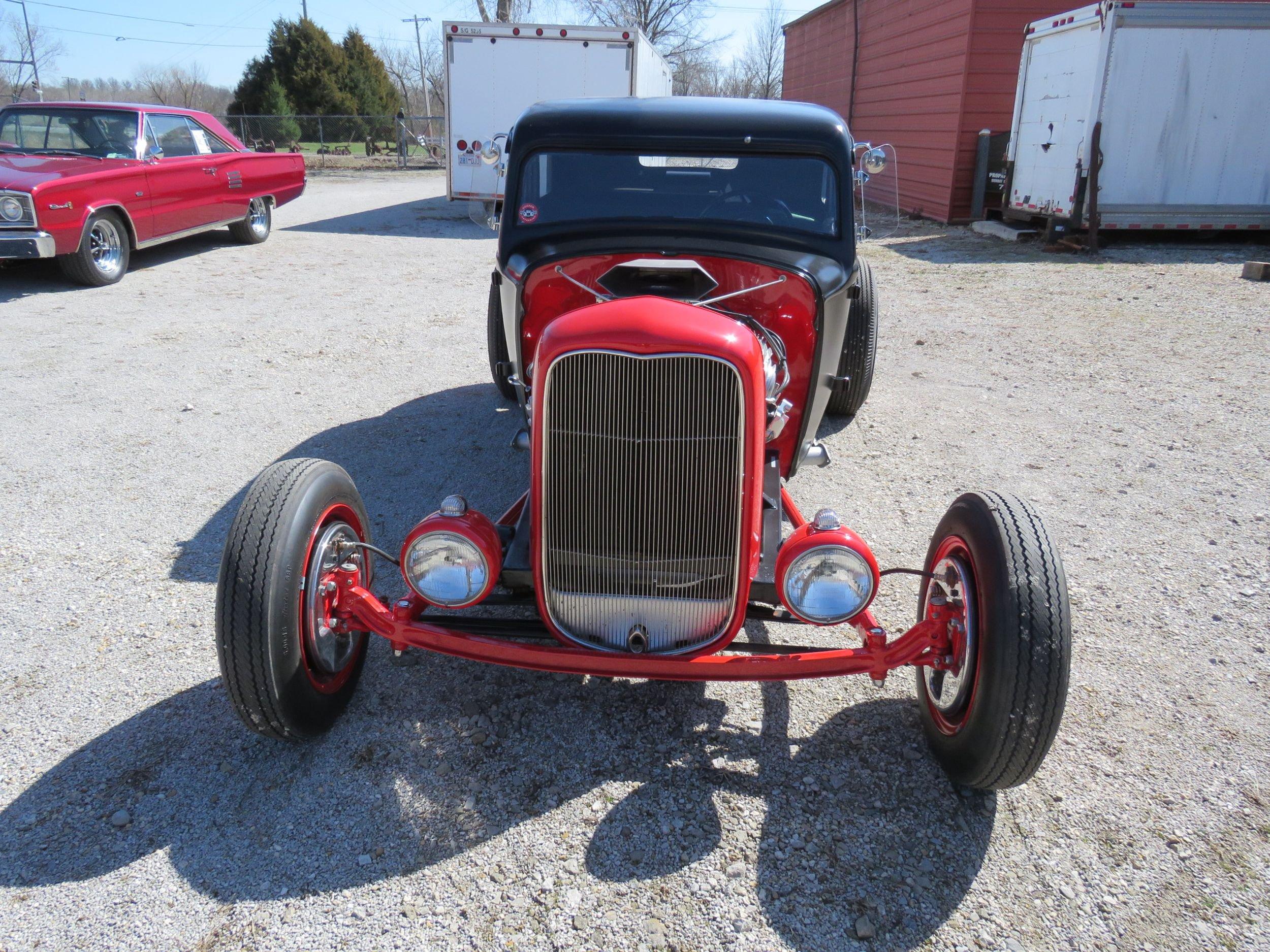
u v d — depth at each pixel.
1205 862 2.67
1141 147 11.61
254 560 2.73
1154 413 6.30
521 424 6.06
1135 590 4.12
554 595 2.88
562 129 3.97
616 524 2.76
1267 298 9.36
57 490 4.99
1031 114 13.05
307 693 2.90
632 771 3.00
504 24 13.98
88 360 7.35
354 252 12.83
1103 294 9.74
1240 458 5.54
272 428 5.98
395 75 59.75
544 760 3.05
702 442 2.64
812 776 2.99
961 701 2.79
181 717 3.21
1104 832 2.78
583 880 2.57
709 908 2.48
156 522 4.66
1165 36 11.12
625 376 2.60
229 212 12.36
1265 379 6.94
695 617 2.85
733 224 3.92
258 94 42.31
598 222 3.99
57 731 3.12
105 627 3.75
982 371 7.32
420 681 3.46
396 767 3.00
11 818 2.74
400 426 6.04
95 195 9.76
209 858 2.62
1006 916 2.48
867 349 5.81
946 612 2.83
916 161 16.53
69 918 2.41
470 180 14.88
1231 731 3.23
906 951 2.37
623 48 14.09
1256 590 4.12
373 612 2.97
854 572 2.74
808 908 2.49
